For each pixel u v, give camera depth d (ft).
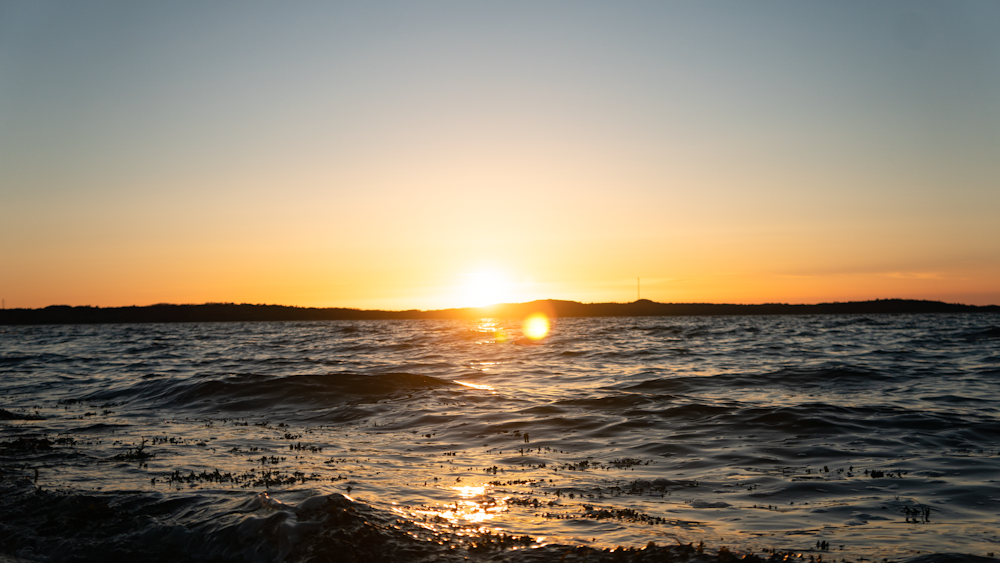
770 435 47.09
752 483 33.53
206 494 28.25
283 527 21.70
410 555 20.86
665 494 31.30
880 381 81.51
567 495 30.81
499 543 22.15
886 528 25.17
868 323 414.62
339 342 232.94
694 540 23.12
